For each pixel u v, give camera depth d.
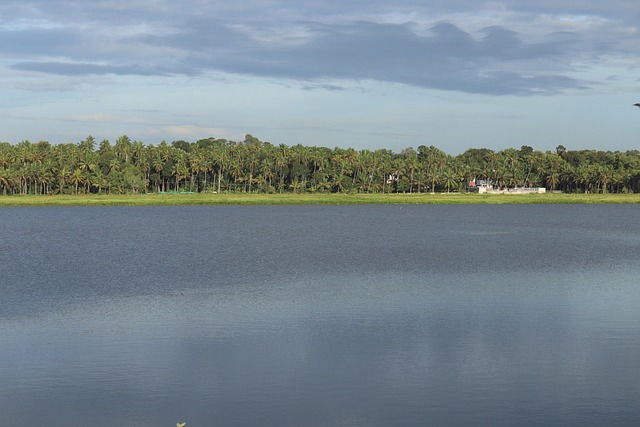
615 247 118.00
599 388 37.12
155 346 45.84
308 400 35.47
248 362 42.03
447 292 67.12
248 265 91.69
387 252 109.56
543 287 70.50
